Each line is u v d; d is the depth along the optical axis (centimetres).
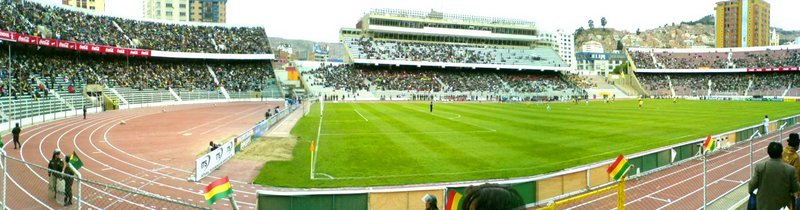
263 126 3631
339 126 4178
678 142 3247
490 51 12594
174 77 8456
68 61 7144
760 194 848
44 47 7012
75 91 6319
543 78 12400
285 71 10594
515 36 13150
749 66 12269
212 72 9156
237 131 3950
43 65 6569
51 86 6000
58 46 6719
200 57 8888
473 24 12850
